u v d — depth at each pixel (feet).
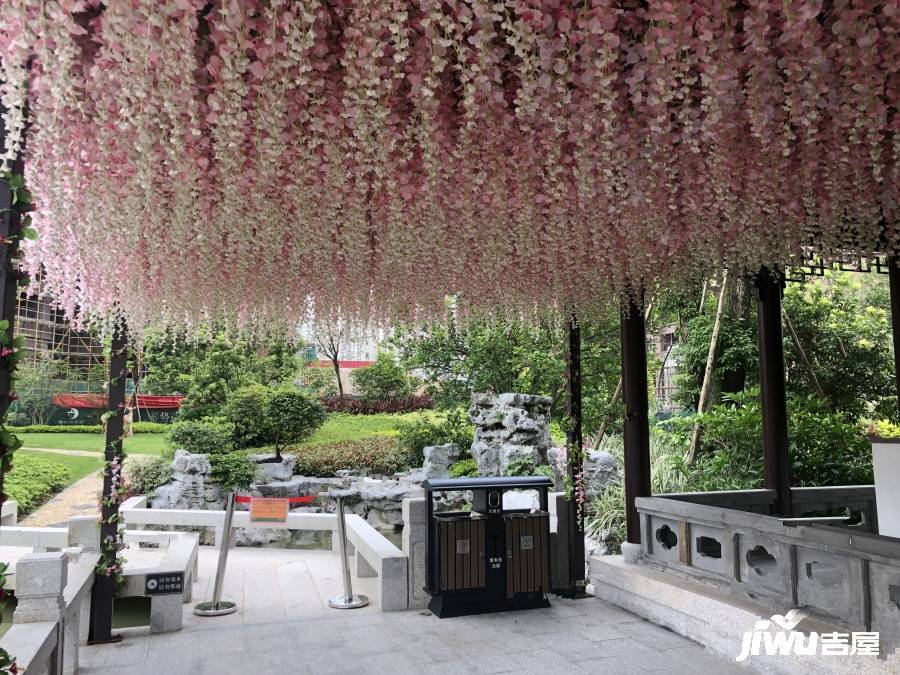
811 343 27.40
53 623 9.44
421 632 13.26
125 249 8.70
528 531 14.80
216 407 36.94
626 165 8.50
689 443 24.35
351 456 36.01
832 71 7.00
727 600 12.04
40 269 8.97
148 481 27.91
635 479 15.71
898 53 6.26
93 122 6.60
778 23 6.32
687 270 13.75
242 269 9.89
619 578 14.99
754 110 6.92
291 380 40.83
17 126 5.33
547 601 14.93
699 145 8.64
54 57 5.21
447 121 7.49
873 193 10.64
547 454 24.21
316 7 5.71
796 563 10.91
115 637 12.80
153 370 35.88
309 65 5.67
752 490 16.25
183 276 9.95
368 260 10.69
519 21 5.55
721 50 6.02
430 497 14.57
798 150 9.20
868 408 28.73
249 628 13.62
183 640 12.85
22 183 7.32
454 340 29.40
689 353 27.14
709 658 11.68
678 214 11.07
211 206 8.72
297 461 35.29
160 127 6.35
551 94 6.86
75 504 26.78
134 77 5.50
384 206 9.42
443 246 9.72
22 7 4.80
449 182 8.54
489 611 14.53
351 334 11.43
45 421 38.68
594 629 13.35
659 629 13.30
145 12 4.91
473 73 5.82
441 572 14.23
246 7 5.37
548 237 10.44
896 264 14.66
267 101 6.10
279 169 7.97
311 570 19.19
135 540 18.01
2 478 7.41
